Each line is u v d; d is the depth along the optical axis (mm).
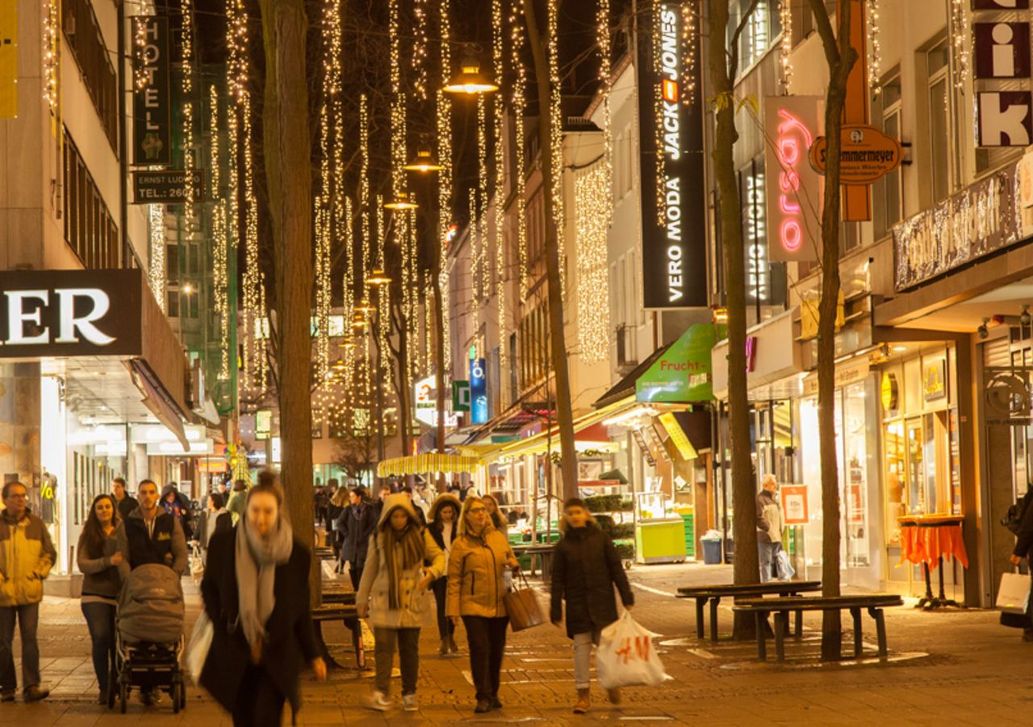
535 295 82875
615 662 18141
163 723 17703
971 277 24656
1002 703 17406
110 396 44188
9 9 24984
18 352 33156
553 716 18062
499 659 19000
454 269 125312
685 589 25266
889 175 33000
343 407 158250
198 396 61094
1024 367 26250
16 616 19891
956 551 29609
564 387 34781
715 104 25688
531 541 46312
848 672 20906
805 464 40688
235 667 11328
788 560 38594
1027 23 23797
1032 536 23609
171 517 19297
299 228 22938
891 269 31016
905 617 28781
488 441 70188
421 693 20703
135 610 18469
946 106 29812
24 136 34875
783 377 37250
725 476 48812
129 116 56875
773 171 34281
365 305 83750
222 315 83750
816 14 22766
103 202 48281
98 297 33312
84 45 44000
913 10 31047
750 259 43844
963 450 29828
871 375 35219
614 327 63469
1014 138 23734
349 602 23688
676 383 47844
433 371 123375
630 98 59125
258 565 11383
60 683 21625
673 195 47188
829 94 22797
